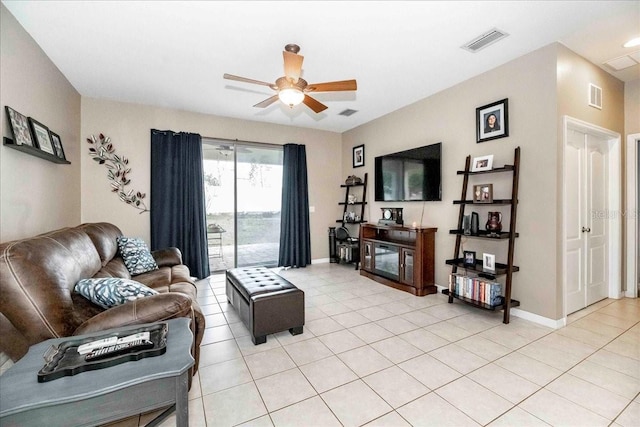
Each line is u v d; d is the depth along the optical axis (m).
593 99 3.11
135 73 3.31
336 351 2.37
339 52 2.88
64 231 2.10
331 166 6.07
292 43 2.70
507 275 2.89
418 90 3.88
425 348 2.41
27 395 0.92
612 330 2.70
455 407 1.71
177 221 4.50
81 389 0.95
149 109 4.39
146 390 1.06
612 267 3.54
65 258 1.69
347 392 1.86
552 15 2.32
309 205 5.80
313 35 2.58
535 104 2.87
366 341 2.54
